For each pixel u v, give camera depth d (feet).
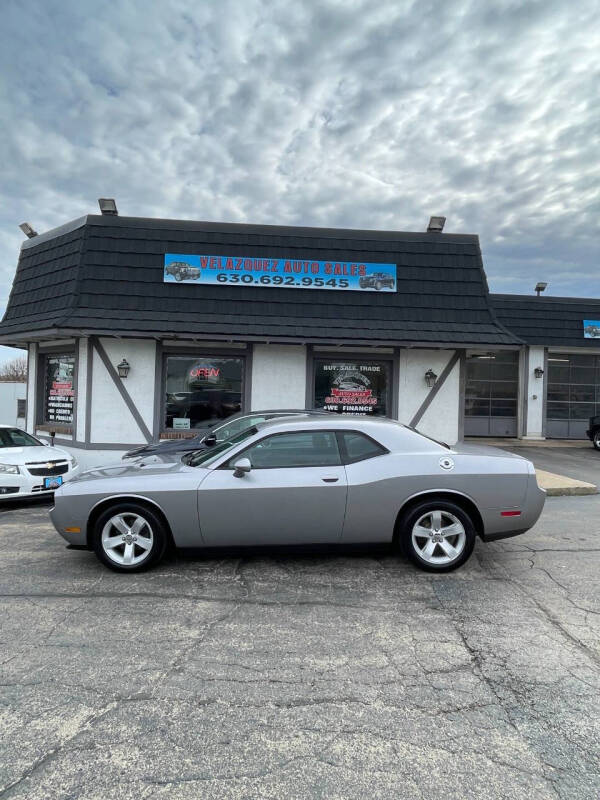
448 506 15.48
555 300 61.87
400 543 15.65
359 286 35.83
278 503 15.17
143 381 34.73
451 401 36.22
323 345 35.04
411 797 6.93
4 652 10.77
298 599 13.64
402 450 15.93
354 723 8.50
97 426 34.58
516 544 18.81
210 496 15.16
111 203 37.17
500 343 33.94
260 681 9.73
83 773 7.36
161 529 15.44
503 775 7.32
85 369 34.71
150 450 26.30
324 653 10.80
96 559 16.92
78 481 16.03
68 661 10.41
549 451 51.49
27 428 39.91
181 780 7.23
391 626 12.08
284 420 16.99
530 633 11.76
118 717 8.63
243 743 8.00
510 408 62.90
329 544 15.61
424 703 9.06
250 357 35.37
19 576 15.29
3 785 7.14
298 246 35.94
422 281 36.32
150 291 34.40
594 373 62.85
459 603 13.42
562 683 9.72
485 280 36.99
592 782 7.20
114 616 12.53
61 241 36.96
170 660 10.47
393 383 35.99
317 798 6.91
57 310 34.19
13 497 25.38
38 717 8.61
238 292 35.01
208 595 13.88
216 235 35.63
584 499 28.40
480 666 10.32
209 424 35.40
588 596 13.93
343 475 15.39
